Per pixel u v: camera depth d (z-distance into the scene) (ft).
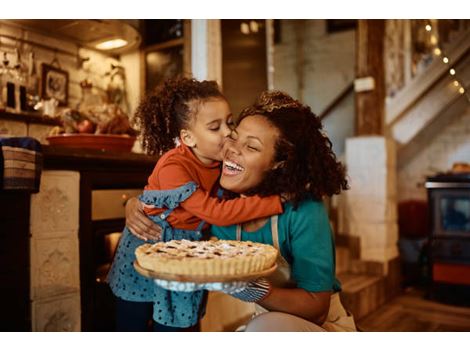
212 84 4.62
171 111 4.47
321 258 3.53
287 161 3.58
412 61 14.19
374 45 11.66
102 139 6.08
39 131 7.07
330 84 16.83
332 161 3.83
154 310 4.19
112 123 6.45
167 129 4.50
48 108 7.20
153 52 9.52
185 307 4.17
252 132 3.58
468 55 7.83
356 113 11.98
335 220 12.56
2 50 7.02
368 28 11.62
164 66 9.53
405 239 13.70
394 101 14.39
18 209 4.83
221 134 4.31
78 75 8.34
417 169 15.10
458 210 10.98
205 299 4.51
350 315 4.28
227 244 3.20
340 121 16.60
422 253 12.62
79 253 5.57
